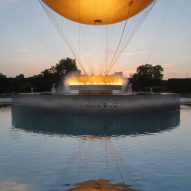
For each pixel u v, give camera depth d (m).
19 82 50.03
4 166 7.31
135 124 15.55
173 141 10.64
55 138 11.39
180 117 19.22
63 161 7.78
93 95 19.42
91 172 6.79
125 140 10.88
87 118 18.33
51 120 17.52
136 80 50.97
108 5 20.48
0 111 24.34
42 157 8.24
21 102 22.98
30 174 6.66
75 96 19.73
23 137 11.66
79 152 8.88
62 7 21.47
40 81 50.06
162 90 47.62
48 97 20.75
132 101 19.69
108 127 14.43
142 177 6.42
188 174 6.60
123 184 5.99
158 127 14.45
